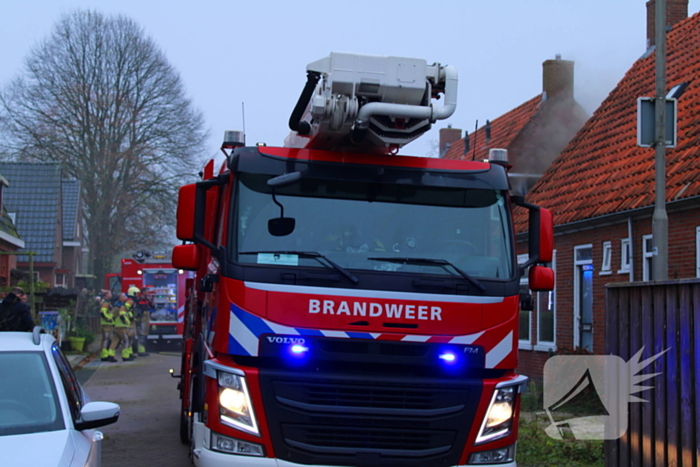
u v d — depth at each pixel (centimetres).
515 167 2575
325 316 569
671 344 657
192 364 789
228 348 566
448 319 582
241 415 555
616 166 1501
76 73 4228
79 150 4275
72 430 510
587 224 1448
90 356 2416
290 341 563
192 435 710
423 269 599
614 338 752
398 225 613
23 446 473
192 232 603
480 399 577
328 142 664
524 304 656
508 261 615
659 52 1037
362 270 585
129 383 1692
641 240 1293
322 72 636
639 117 1039
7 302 1461
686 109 1400
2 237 2597
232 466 551
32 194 4266
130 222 4416
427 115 627
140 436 1055
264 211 601
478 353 583
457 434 572
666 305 664
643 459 697
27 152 4228
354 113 621
